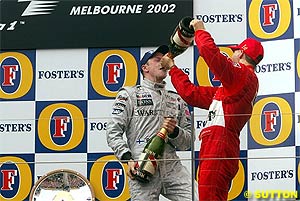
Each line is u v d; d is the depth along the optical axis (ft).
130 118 64.13
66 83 70.54
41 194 62.59
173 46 61.67
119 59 70.23
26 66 70.69
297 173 63.10
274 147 63.93
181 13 70.08
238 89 57.98
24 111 70.49
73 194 62.90
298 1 69.31
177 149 61.05
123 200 63.21
